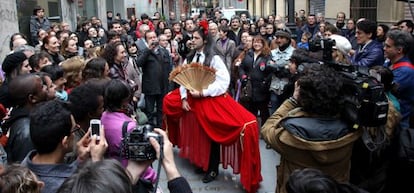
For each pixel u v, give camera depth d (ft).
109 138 9.59
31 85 11.19
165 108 19.38
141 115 15.35
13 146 10.46
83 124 10.21
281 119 9.21
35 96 11.25
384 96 8.87
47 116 8.15
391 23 43.88
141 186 8.55
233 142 17.02
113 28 36.94
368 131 9.39
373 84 8.73
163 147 7.32
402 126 11.25
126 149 7.40
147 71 24.99
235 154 17.44
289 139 8.87
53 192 7.43
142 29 30.37
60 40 26.73
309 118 8.96
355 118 8.69
